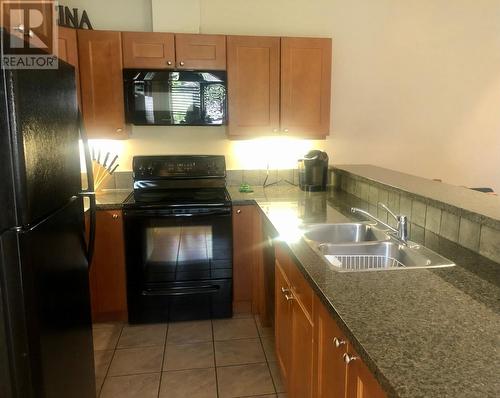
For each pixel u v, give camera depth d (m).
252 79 2.91
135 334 2.70
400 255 1.70
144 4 3.04
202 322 2.86
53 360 1.44
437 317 1.05
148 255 2.75
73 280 1.67
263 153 3.37
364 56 3.35
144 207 2.68
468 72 3.50
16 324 1.27
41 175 1.37
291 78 2.96
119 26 3.04
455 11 3.39
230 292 2.87
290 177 3.42
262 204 2.66
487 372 0.82
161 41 2.77
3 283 1.24
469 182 3.67
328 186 3.32
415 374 0.81
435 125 3.54
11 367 1.28
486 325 1.01
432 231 1.86
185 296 2.84
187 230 2.75
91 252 1.88
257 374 2.27
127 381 2.21
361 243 1.76
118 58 2.75
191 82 2.78
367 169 3.02
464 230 1.64
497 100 3.56
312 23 3.24
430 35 3.40
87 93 2.75
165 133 3.24
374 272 1.38
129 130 3.05
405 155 3.54
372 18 3.31
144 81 2.74
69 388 1.60
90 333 1.88
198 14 3.00
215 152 3.31
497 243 1.46
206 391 2.13
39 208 1.35
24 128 1.24
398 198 2.16
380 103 3.44
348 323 1.02
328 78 3.01
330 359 1.23
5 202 1.23
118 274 2.76
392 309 1.10
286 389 1.96
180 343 2.59
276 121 2.99
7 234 1.24
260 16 3.17
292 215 2.33
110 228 2.70
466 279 1.32
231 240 2.82
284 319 1.94
